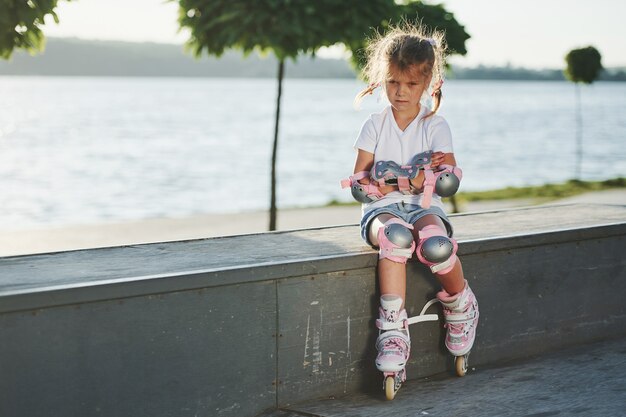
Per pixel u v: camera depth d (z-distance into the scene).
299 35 7.65
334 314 2.95
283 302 2.81
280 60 8.26
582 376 3.22
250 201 17.38
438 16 9.33
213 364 2.66
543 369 3.31
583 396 2.99
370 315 3.05
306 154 31.72
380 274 2.97
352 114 81.12
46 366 2.33
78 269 2.66
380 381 3.11
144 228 11.24
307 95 198.25
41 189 19.30
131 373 2.48
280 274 2.78
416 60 2.88
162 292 2.51
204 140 40.12
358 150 3.12
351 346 3.02
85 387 2.40
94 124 57.31
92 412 2.42
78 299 2.35
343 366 3.01
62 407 2.36
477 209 12.89
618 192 14.80
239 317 2.70
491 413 2.83
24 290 2.30
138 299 2.47
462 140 39.31
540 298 3.50
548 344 3.56
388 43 2.97
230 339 2.69
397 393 3.05
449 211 12.75
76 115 75.50
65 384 2.36
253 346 2.75
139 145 36.16
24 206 16.19
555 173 23.70
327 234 3.45
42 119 66.88
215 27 7.86
